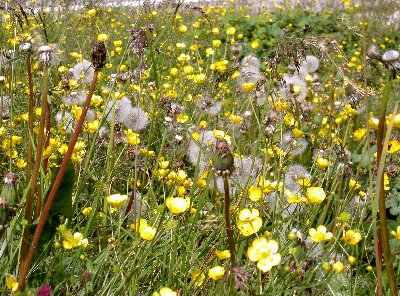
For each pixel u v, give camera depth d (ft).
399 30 7.64
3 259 1.55
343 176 2.09
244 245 1.66
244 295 1.50
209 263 1.55
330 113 2.77
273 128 2.48
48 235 1.62
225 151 1.27
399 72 1.21
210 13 7.49
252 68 2.95
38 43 1.58
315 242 1.56
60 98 2.70
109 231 1.91
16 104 2.87
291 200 1.73
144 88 3.56
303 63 2.83
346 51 6.47
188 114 3.35
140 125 2.58
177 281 1.56
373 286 1.78
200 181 1.92
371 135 2.72
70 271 1.62
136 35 1.87
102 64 1.32
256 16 8.48
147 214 1.99
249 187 1.93
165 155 2.64
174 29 4.65
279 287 1.49
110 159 2.14
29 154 1.60
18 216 1.56
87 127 2.28
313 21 7.29
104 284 1.47
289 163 2.54
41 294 1.19
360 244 2.05
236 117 2.43
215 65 3.60
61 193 1.59
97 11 4.31
